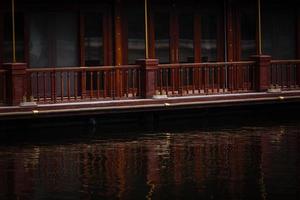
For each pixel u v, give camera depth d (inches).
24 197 621.0
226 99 1031.0
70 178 685.9
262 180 673.0
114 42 1072.2
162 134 927.7
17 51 1013.8
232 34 1165.1
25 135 920.9
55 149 826.8
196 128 977.5
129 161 761.6
